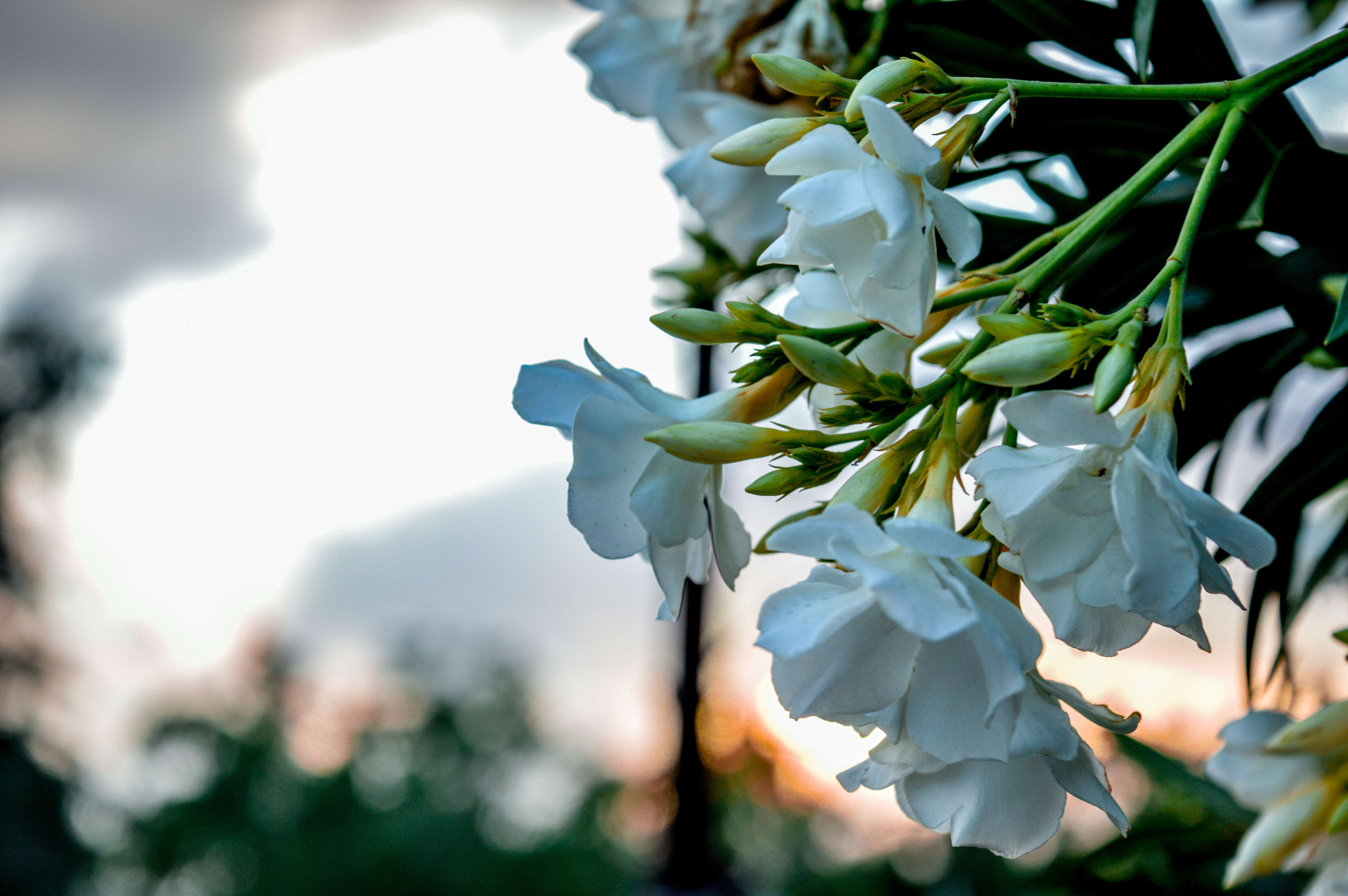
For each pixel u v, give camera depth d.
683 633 1.37
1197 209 0.44
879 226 0.44
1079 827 1.81
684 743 1.37
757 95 0.56
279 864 4.01
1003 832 0.45
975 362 0.43
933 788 0.45
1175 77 0.54
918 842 2.77
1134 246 0.54
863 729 0.45
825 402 0.48
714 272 0.61
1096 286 0.54
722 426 0.45
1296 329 0.54
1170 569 0.42
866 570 0.42
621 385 0.46
